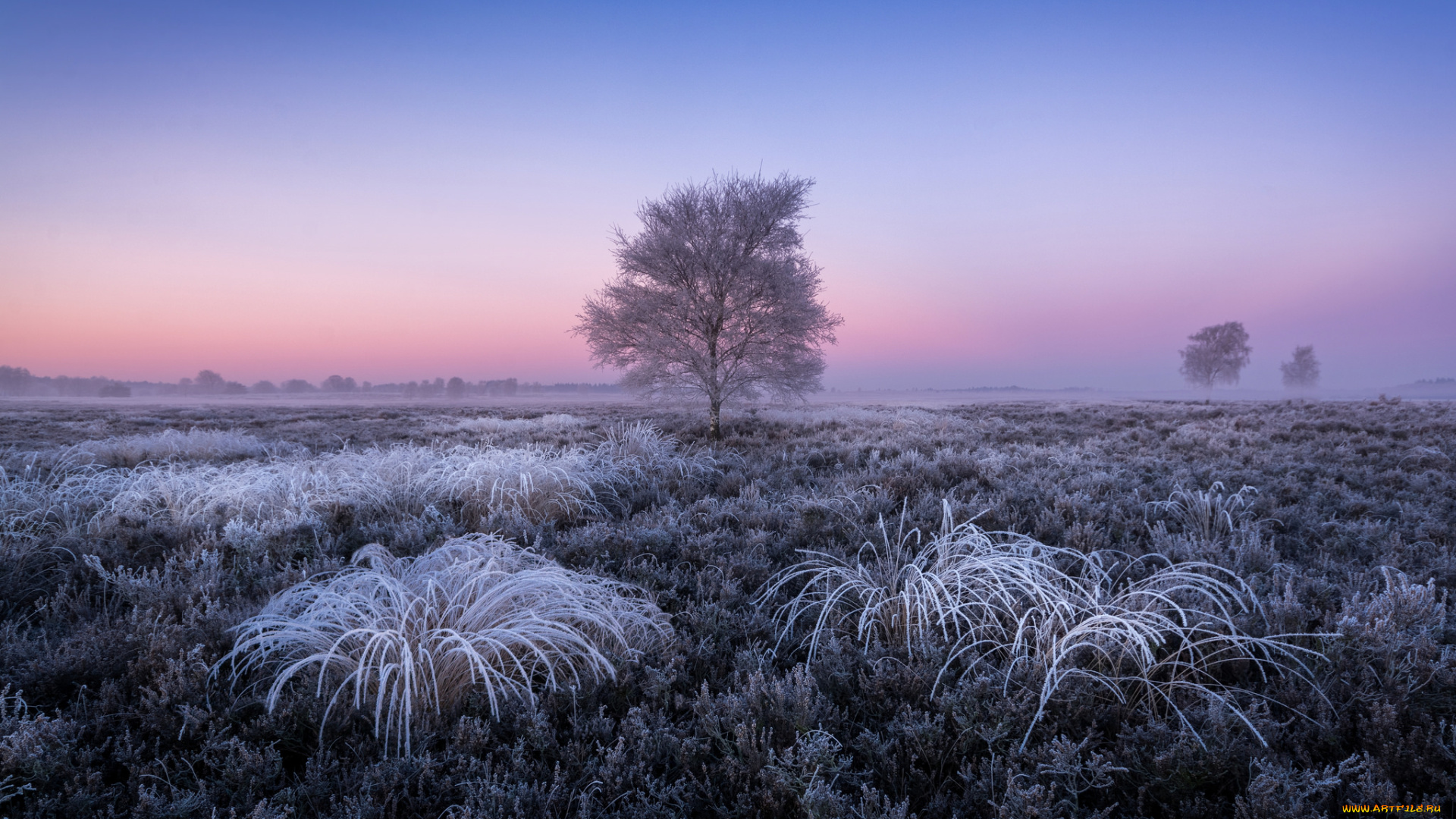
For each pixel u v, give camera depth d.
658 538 4.96
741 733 2.29
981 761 2.30
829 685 2.85
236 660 2.99
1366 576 4.04
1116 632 2.82
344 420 25.36
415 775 2.17
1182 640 2.87
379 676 2.68
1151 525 5.75
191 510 5.95
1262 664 2.96
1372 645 2.70
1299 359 100.19
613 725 2.59
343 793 2.07
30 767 2.05
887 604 3.56
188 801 1.97
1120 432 14.95
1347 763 2.14
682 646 3.20
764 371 15.85
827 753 2.16
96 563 4.07
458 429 18.98
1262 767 2.02
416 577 3.63
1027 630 3.17
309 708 2.49
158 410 37.06
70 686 2.82
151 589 3.76
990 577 3.71
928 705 2.67
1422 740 2.20
